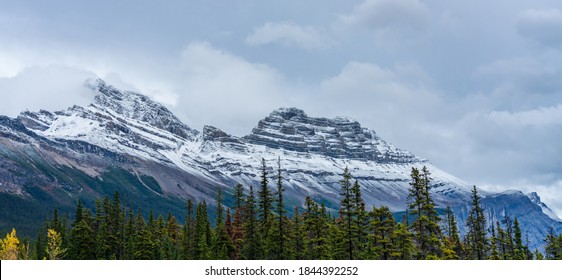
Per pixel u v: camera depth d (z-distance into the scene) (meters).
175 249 122.38
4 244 68.81
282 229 87.88
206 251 104.56
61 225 127.94
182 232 131.12
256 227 91.75
